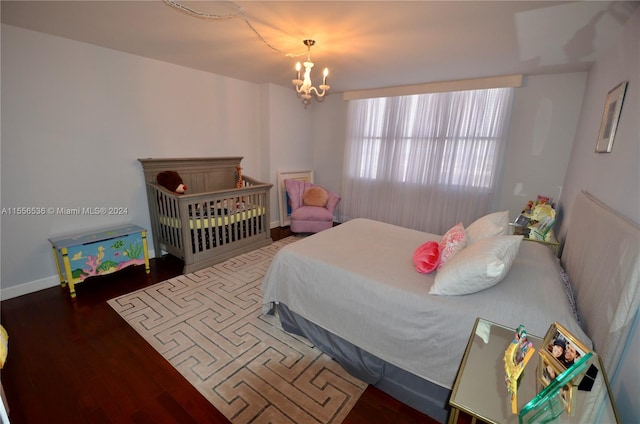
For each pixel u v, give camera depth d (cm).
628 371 106
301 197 454
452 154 385
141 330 210
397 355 155
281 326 218
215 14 199
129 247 282
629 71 166
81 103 269
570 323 125
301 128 498
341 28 216
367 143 460
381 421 146
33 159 248
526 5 171
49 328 210
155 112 323
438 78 353
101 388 160
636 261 100
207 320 224
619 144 161
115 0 182
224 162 401
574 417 86
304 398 158
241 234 358
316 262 193
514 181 358
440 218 409
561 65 284
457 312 139
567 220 250
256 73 369
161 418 144
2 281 244
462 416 145
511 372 99
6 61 226
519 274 164
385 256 205
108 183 296
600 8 169
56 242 249
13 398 152
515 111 346
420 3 175
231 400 155
